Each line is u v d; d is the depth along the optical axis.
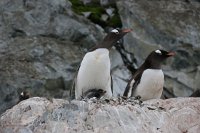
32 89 18.56
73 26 20.73
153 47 20.91
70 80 19.19
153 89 16.75
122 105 12.81
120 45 21.45
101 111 12.52
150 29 21.02
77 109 12.62
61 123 12.39
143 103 13.25
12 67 18.89
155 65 16.81
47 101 13.21
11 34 20.12
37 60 19.39
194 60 20.61
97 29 21.16
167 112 12.82
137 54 21.09
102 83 15.88
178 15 21.58
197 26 21.22
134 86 16.83
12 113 12.98
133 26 21.31
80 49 20.41
